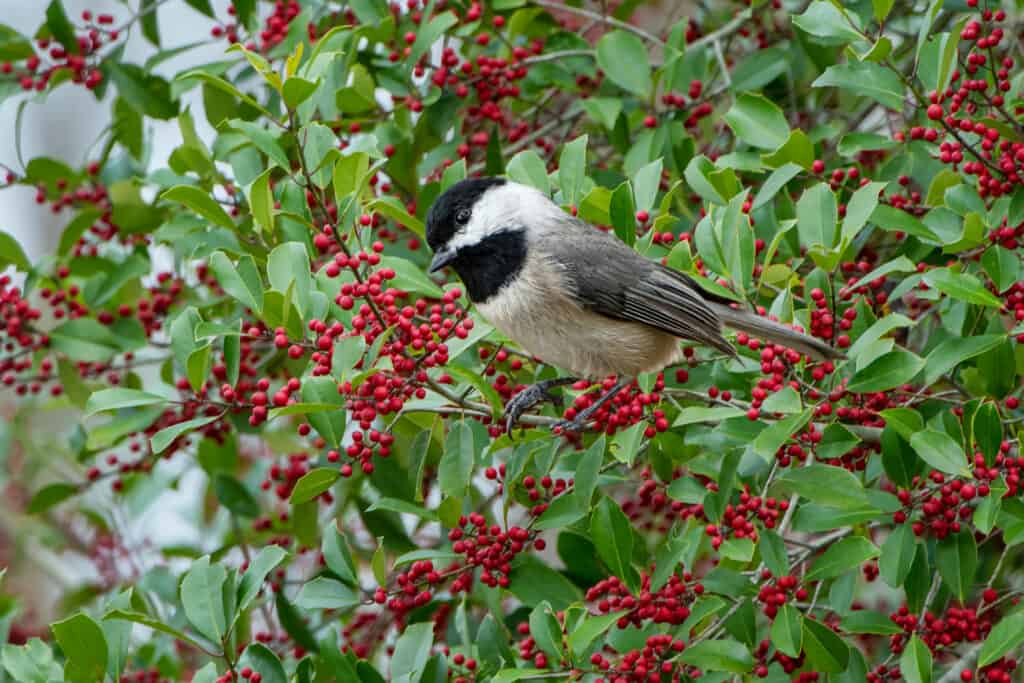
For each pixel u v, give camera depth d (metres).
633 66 11.89
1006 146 9.47
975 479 8.44
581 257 10.12
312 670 8.91
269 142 9.01
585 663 8.54
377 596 9.16
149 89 12.97
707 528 8.75
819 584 10.34
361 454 8.70
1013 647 7.93
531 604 9.07
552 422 9.87
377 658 12.73
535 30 13.54
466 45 13.27
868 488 10.14
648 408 9.67
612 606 8.91
